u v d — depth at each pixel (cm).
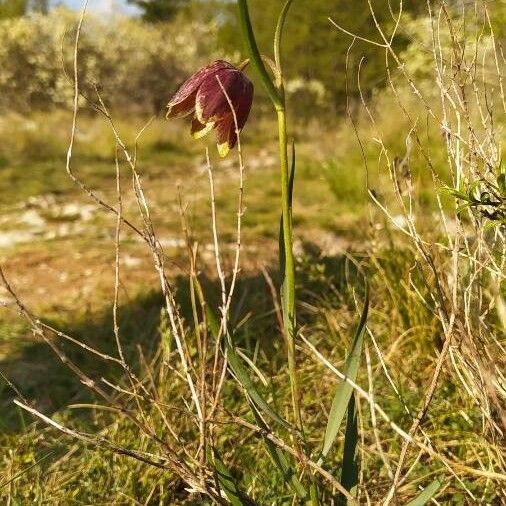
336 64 328
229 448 56
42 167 221
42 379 75
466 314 38
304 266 88
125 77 389
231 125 35
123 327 86
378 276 77
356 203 153
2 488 50
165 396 59
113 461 54
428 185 99
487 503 44
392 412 57
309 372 68
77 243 136
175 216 158
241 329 79
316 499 36
